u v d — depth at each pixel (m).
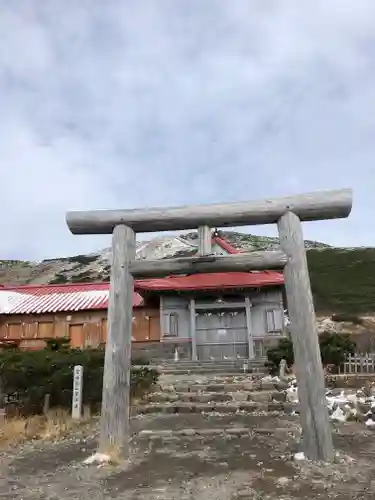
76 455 7.93
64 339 17.84
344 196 7.78
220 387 14.59
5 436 9.51
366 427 9.95
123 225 8.41
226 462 6.98
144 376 14.69
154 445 8.36
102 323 28.45
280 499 5.23
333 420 10.82
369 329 35.50
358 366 16.69
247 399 13.41
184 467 6.76
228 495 5.42
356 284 56.09
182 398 13.62
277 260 7.72
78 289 32.50
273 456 7.25
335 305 48.53
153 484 5.96
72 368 12.44
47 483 6.23
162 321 26.09
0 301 30.67
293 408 12.01
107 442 7.26
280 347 19.14
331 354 16.73
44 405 11.84
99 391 12.34
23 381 12.03
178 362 22.38
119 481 6.16
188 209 8.27
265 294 25.89
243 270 8.00
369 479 5.95
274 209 7.96
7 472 6.95
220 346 25.42
